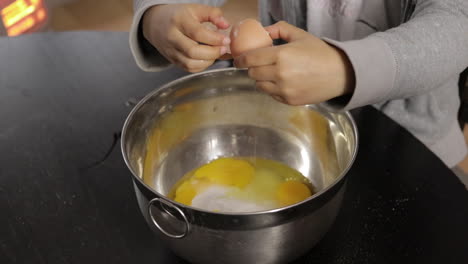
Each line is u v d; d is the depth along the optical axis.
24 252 0.64
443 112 0.86
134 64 0.88
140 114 0.65
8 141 0.76
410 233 0.63
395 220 0.65
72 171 0.72
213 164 0.73
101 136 0.76
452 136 0.89
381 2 0.81
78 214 0.67
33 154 0.74
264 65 0.59
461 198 0.66
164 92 0.67
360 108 0.78
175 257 0.63
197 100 0.71
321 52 0.59
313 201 0.54
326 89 0.59
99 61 0.89
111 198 0.69
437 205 0.66
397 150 0.72
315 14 0.87
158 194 0.54
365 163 0.71
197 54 0.65
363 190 0.68
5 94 0.84
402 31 0.62
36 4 1.89
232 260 0.57
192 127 0.73
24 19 1.85
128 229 0.65
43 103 0.82
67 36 0.95
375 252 0.62
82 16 2.03
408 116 0.87
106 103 0.81
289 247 0.57
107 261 0.63
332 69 0.59
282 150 0.74
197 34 0.64
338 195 0.57
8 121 0.79
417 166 0.70
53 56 0.91
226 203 0.69
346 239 0.64
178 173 0.73
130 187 0.70
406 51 0.60
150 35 0.70
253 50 0.59
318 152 0.71
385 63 0.59
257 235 0.54
